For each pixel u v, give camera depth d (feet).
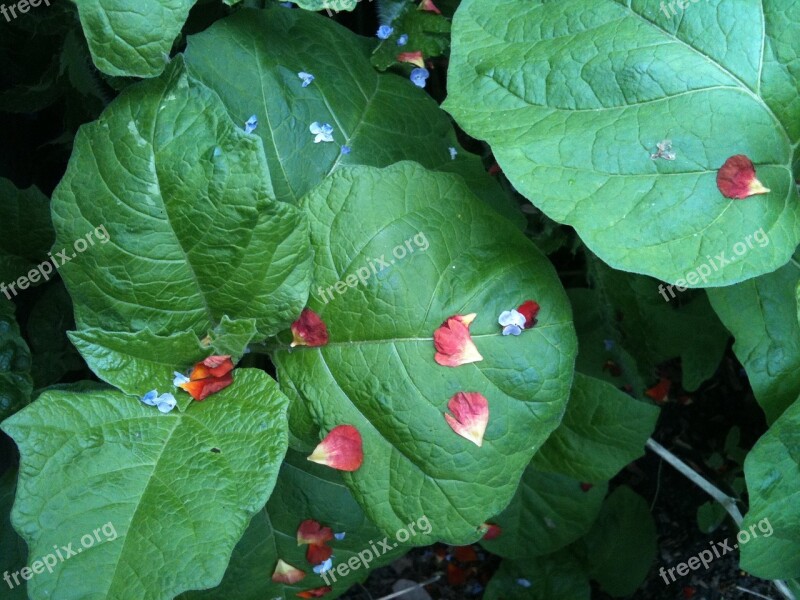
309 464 1.72
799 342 1.54
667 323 1.92
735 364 2.19
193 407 1.44
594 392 1.71
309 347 1.47
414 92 1.67
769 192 1.37
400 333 1.42
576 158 1.39
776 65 1.39
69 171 1.38
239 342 1.45
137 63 1.32
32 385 1.61
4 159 1.99
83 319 1.46
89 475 1.34
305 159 1.55
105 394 1.41
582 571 2.07
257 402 1.41
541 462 1.80
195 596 1.74
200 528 1.30
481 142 1.98
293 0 1.43
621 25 1.43
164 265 1.42
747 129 1.38
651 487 2.16
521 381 1.41
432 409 1.41
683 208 1.36
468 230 1.46
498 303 1.42
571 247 1.96
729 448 2.06
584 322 2.03
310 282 1.43
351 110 1.60
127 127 1.36
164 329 1.47
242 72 1.53
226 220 1.38
